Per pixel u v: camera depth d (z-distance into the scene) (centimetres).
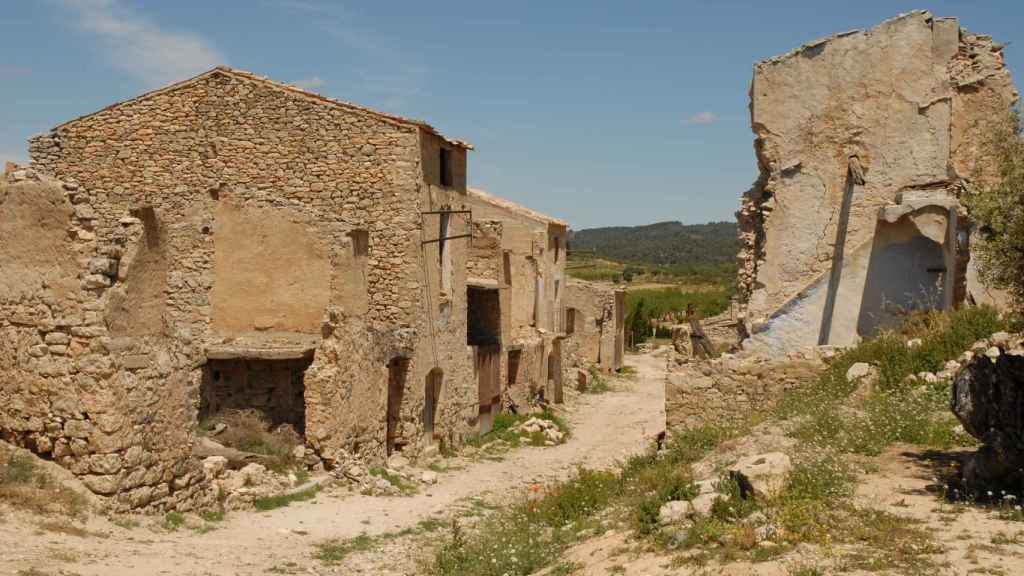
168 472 1345
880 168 1884
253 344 2208
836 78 1908
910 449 1240
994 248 1048
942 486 1041
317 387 1881
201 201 2323
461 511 1741
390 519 1614
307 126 2411
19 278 1262
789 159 1934
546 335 3747
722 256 19312
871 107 1889
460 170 2755
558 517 1322
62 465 1229
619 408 3762
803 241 1927
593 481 1473
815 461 1086
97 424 1214
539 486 1847
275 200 2291
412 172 2361
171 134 2470
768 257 1944
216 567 1095
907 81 1872
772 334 1927
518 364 3334
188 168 2459
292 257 2281
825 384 1558
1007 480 988
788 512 922
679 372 1684
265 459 1805
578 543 1089
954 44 1858
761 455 1065
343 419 1931
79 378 1219
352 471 1884
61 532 1088
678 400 1669
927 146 1858
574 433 3067
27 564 933
